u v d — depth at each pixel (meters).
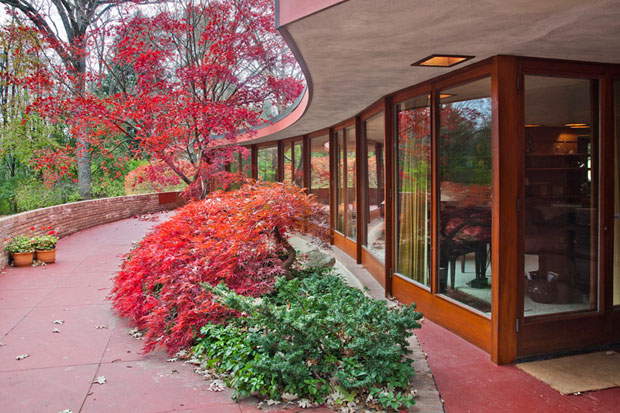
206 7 9.53
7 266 7.59
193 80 8.67
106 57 14.71
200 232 4.90
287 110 8.77
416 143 4.87
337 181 9.22
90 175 18.09
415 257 4.96
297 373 2.92
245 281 4.31
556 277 3.69
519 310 3.57
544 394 3.06
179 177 9.13
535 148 3.59
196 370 3.47
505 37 3.02
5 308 5.21
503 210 3.50
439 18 2.62
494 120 3.53
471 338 3.94
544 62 3.57
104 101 8.69
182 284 4.11
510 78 3.50
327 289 4.58
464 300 4.05
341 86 4.88
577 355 3.71
